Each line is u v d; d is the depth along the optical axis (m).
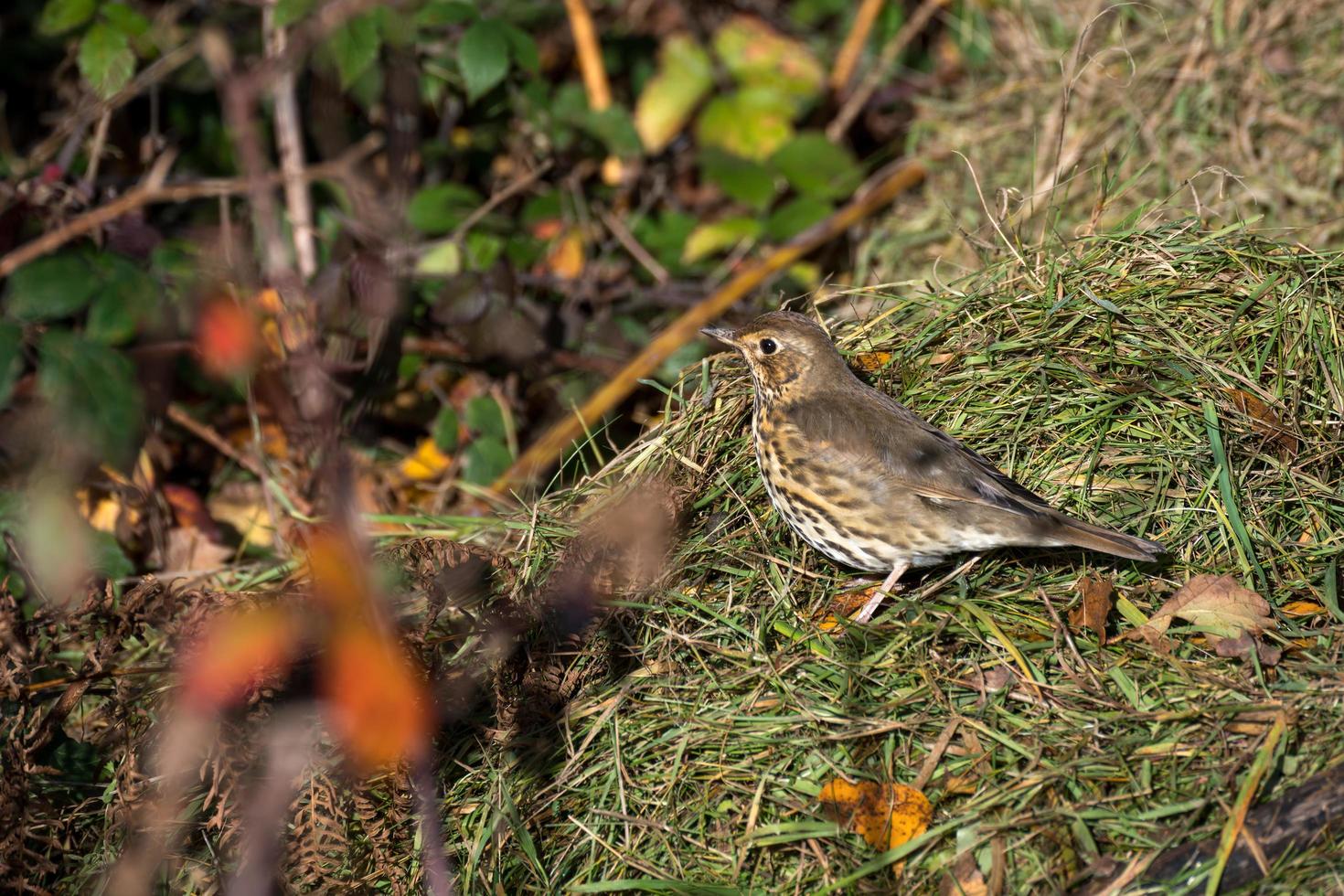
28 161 11.31
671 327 12.60
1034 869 7.20
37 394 11.18
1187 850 7.03
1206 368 9.62
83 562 10.64
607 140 14.41
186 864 8.48
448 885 7.73
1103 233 11.16
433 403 14.15
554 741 8.54
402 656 8.12
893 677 8.29
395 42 11.81
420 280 13.02
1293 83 15.06
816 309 11.53
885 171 15.88
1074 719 7.80
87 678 8.39
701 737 8.21
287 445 12.36
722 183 14.45
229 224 12.11
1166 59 15.30
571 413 12.60
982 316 10.35
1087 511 9.20
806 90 15.59
